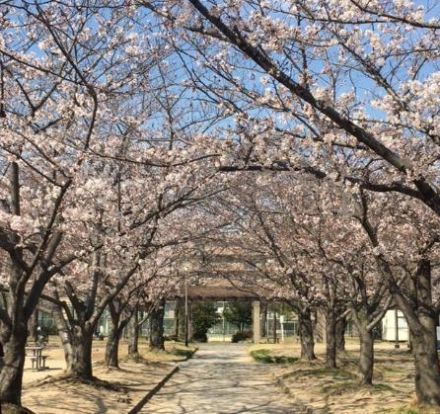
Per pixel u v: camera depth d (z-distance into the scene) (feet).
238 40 24.35
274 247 59.26
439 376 37.47
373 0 24.86
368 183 27.66
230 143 29.53
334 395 48.70
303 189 46.91
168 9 25.76
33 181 40.52
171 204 39.32
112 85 35.09
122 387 55.31
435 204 26.35
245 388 63.05
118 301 72.69
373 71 28.32
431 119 26.27
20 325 33.76
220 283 133.49
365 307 51.47
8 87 35.70
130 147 38.96
